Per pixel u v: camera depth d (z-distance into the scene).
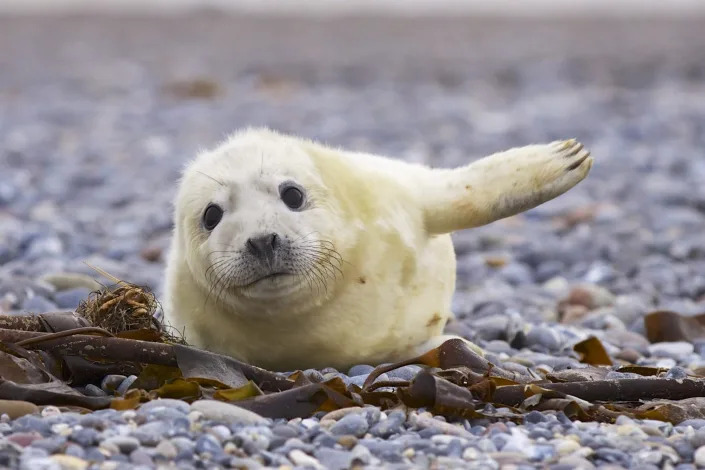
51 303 27.89
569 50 127.56
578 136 67.62
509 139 66.81
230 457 15.83
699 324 27.78
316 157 22.48
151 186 51.06
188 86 88.00
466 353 20.50
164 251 37.06
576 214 43.84
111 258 36.81
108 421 16.97
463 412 18.25
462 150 63.53
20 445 16.00
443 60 116.25
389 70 106.31
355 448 16.42
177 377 19.69
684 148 62.78
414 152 61.59
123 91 90.19
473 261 36.31
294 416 18.20
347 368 22.53
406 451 16.48
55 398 18.17
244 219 20.77
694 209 47.31
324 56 120.31
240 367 19.67
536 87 94.75
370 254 22.02
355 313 21.88
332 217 21.58
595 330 27.86
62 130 70.75
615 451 16.64
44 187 50.06
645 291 32.78
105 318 21.25
